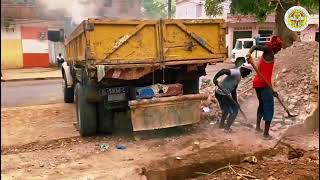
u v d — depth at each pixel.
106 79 5.53
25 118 7.81
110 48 5.23
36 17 23.02
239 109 6.11
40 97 11.40
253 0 14.33
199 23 5.67
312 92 6.33
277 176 4.29
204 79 11.23
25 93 12.45
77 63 6.77
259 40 23.72
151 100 5.47
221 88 5.88
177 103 5.65
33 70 22.02
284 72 7.64
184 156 4.85
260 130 5.80
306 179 4.19
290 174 4.33
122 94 5.77
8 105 9.84
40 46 23.36
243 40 21.20
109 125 6.14
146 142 5.57
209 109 7.20
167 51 5.52
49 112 8.48
